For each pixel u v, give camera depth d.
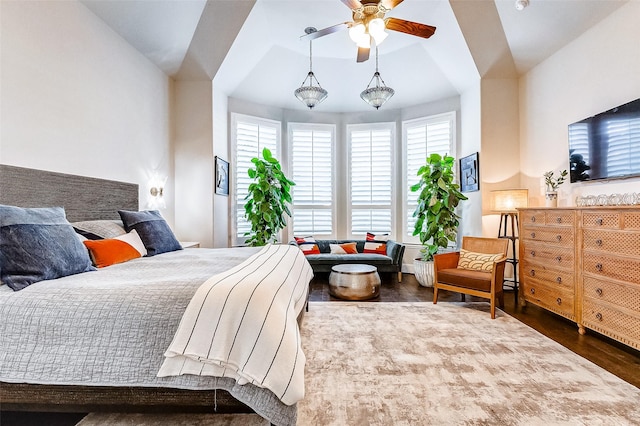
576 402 1.71
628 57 2.78
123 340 1.27
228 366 1.23
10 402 1.33
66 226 1.93
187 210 4.32
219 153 4.60
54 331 1.28
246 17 3.70
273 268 1.79
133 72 3.46
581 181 3.20
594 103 3.13
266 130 5.36
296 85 5.21
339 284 3.88
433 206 4.34
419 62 4.75
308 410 1.65
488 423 1.54
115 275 1.74
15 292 1.40
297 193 5.59
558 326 2.86
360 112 5.68
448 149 5.00
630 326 2.21
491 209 3.98
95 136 2.91
